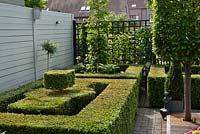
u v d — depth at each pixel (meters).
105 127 3.01
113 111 3.60
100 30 8.38
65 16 9.31
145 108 7.16
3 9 5.59
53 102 4.26
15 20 6.06
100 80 6.05
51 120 3.29
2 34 5.56
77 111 4.75
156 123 6.00
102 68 7.96
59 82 4.95
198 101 6.93
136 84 6.20
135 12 28.61
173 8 4.75
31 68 6.84
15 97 4.86
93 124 3.09
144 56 9.43
